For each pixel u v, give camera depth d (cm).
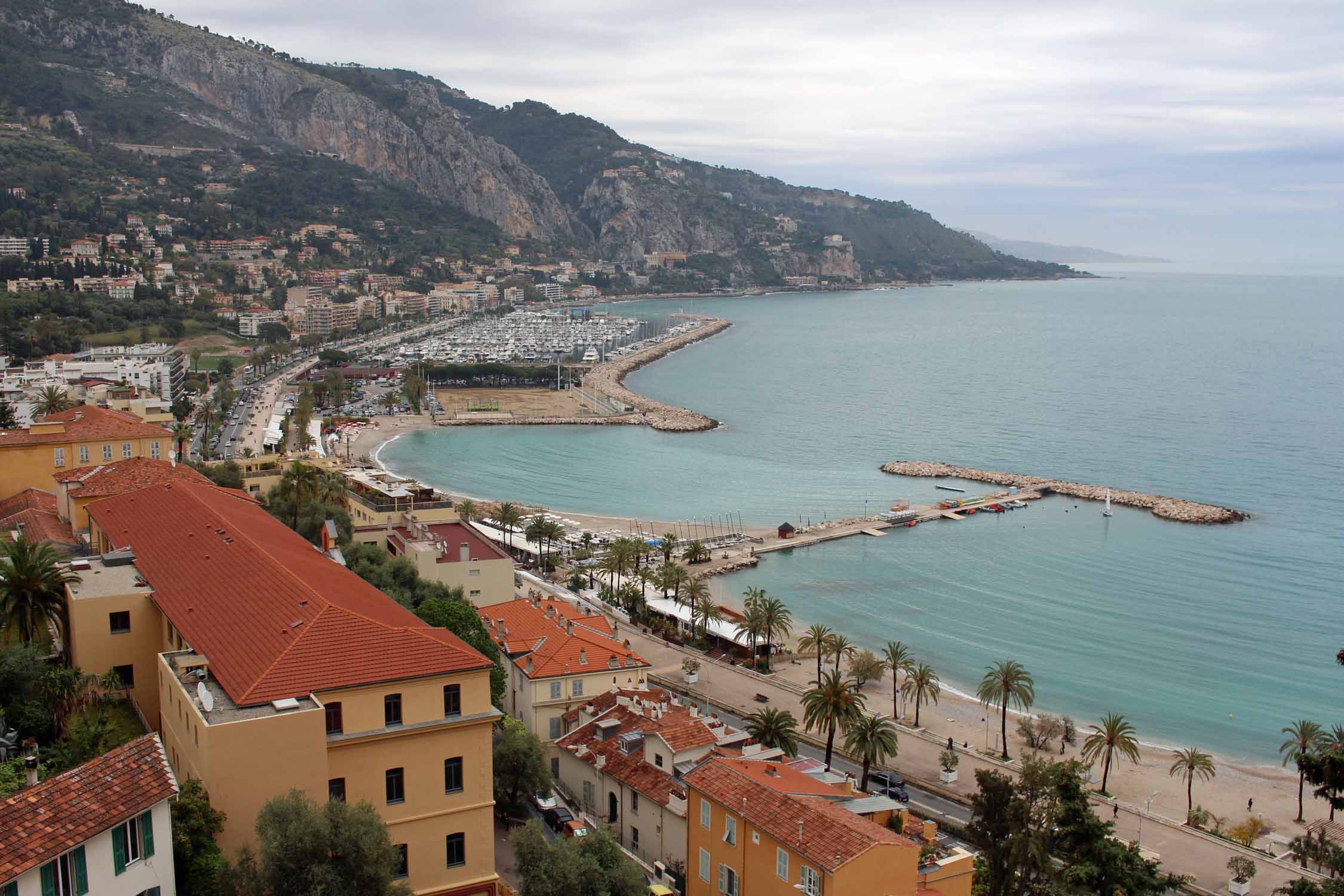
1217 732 17562
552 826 10419
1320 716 18275
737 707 16312
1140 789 15138
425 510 17425
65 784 5662
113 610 9362
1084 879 9250
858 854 7506
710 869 8788
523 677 13012
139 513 11994
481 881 8362
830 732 13650
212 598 9169
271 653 7931
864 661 18088
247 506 13488
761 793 8550
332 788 7756
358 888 6688
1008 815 9625
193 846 6625
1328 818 14225
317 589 8894
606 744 11488
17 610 9288
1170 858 12462
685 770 10588
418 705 8050
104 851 5603
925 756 15225
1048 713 17988
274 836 6575
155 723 9325
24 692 8388
